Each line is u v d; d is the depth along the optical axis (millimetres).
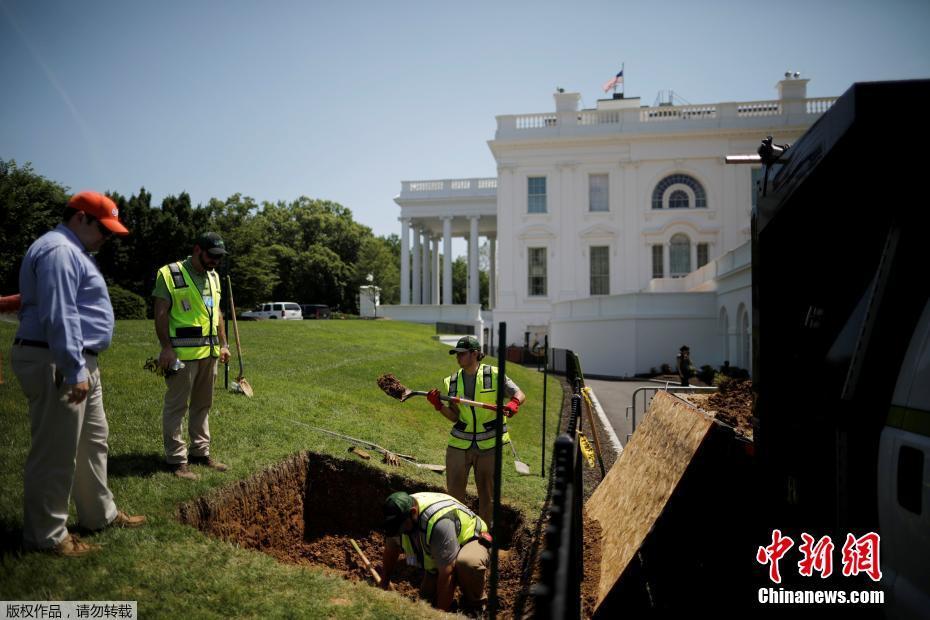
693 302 27609
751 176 36469
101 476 3701
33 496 3230
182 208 36469
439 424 10016
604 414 14156
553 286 37969
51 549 3299
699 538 3697
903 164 2535
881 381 2520
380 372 13133
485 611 4188
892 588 2297
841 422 2643
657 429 5348
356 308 62000
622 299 28719
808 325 3160
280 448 6008
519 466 7367
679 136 36875
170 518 4121
